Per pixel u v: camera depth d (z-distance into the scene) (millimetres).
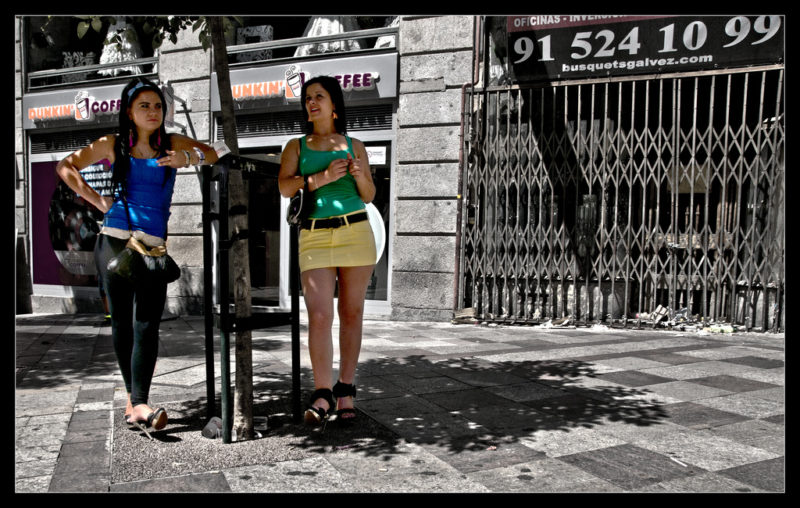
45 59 11531
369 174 3510
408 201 8742
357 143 3578
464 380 4684
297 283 3576
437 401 4035
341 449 3084
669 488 2592
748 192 7539
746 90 7152
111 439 3242
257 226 9883
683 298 7863
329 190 3398
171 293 10117
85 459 2930
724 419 3611
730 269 7574
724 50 7242
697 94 7414
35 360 5789
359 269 3453
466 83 8391
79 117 10758
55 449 3078
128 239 3297
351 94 9055
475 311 8375
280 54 9852
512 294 8305
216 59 3406
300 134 9523
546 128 8203
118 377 4949
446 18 8508
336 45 9461
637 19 7535
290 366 5301
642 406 3896
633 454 3008
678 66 7426
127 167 3314
